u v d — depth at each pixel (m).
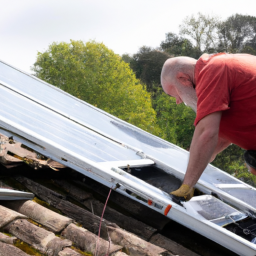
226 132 2.11
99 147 2.46
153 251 1.82
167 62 2.30
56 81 38.91
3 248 1.53
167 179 2.44
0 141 2.70
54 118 2.75
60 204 2.23
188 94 2.25
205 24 50.53
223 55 1.98
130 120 38.59
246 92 1.89
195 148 1.84
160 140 3.56
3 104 2.51
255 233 2.01
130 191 1.96
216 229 1.79
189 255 2.03
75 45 39.75
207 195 2.32
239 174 34.69
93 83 38.41
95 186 2.65
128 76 41.31
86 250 1.74
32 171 2.62
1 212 1.79
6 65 4.16
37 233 1.70
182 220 1.85
